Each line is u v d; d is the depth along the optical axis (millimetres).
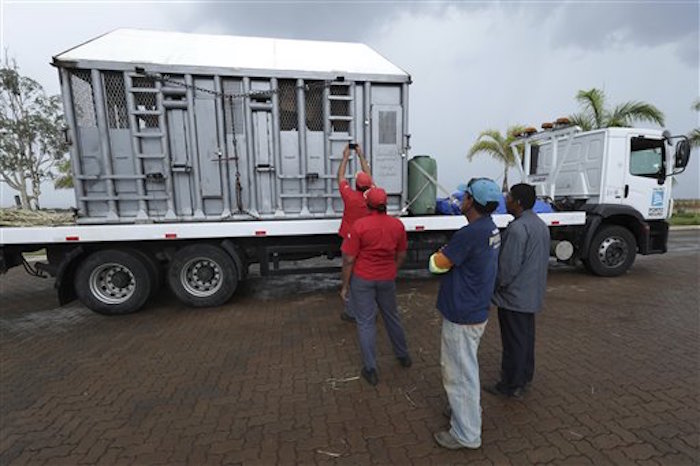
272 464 2150
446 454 2201
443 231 5633
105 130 4320
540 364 3273
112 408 2713
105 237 4438
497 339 3850
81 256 4676
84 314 4898
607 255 6309
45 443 2342
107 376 3189
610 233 6230
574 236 6312
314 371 3232
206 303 4941
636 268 7129
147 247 4809
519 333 2574
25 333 4223
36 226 4426
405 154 4969
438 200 5734
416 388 2932
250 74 4445
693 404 2650
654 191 6320
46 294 5984
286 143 4719
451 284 2143
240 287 6129
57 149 18297
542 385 2920
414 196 5348
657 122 13094
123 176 4418
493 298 2627
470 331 2121
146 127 4453
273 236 4980
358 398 2803
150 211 4594
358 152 4684
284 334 4090
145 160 4473
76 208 4445
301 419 2559
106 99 4309
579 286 5805
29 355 3625
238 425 2504
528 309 2525
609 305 4863
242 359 3486
